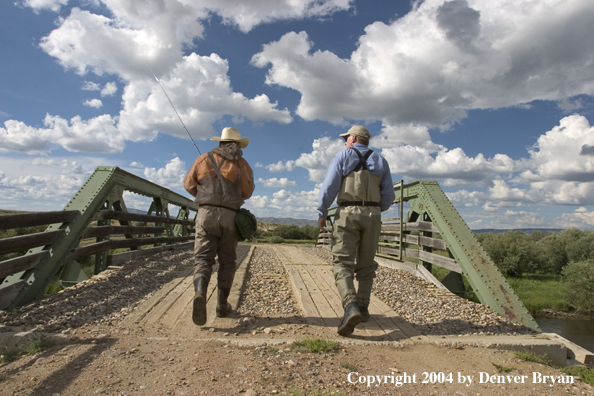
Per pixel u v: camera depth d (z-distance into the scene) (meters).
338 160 3.27
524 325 3.63
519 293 9.37
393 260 7.10
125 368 2.27
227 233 3.34
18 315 3.29
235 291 4.54
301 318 3.64
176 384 2.07
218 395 1.96
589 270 8.40
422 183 5.93
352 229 3.23
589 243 12.77
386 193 3.41
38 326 2.98
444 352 2.81
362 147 3.39
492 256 12.46
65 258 4.39
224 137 3.59
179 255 7.75
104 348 2.61
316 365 2.41
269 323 3.43
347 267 3.21
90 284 4.56
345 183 3.27
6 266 3.43
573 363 3.02
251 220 3.49
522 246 12.47
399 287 5.14
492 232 14.18
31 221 3.75
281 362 2.43
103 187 5.36
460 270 4.69
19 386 2.01
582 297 8.16
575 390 2.26
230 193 3.35
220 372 2.24
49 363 2.33
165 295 4.21
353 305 2.97
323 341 2.80
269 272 6.23
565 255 12.96
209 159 3.45
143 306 3.76
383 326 3.40
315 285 5.04
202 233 3.27
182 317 3.48
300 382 2.15
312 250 11.49
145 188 7.33
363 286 3.47
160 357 2.47
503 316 3.81
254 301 4.27
